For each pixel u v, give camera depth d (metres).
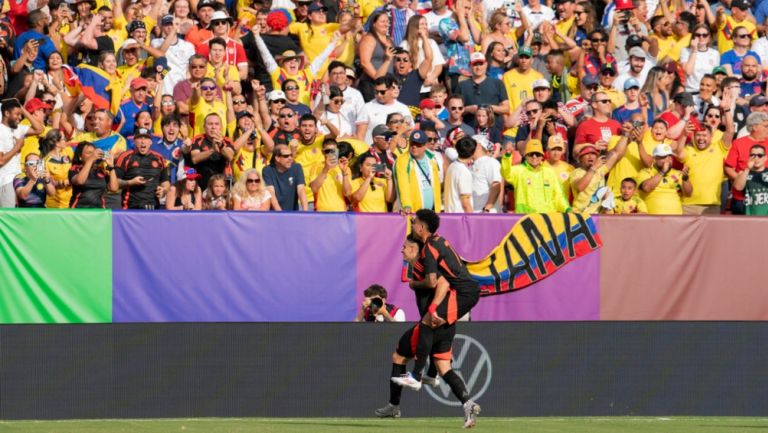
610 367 34.59
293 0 53.78
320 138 45.41
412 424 30.78
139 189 41.53
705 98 52.38
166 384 31.94
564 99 53.81
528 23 55.72
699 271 42.16
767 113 48.53
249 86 50.31
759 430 30.70
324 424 30.28
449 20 53.47
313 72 51.69
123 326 31.75
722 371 35.16
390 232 39.94
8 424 29.70
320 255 39.25
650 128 47.44
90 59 49.09
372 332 33.28
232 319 38.38
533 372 34.19
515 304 41.00
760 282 42.47
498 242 40.97
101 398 31.53
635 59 52.88
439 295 29.19
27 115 42.66
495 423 31.55
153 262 37.84
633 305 41.72
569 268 41.38
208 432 27.41
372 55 51.31
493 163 44.28
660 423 32.41
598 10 61.84
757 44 58.16
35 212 36.97
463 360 33.78
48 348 31.25
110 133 43.88
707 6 58.91
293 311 38.94
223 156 43.03
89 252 37.34
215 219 38.44
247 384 32.44
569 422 32.25
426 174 42.16
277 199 42.38
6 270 36.59
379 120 48.06
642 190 45.91
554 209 43.41
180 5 50.69
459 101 48.16
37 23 47.94
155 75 46.69
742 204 46.69
